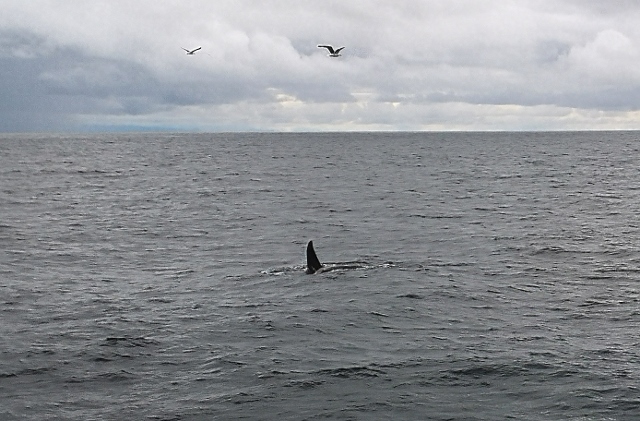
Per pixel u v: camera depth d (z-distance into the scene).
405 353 17.20
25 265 29.14
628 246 32.12
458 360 16.61
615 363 16.36
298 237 36.94
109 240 36.19
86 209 49.72
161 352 17.44
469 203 51.72
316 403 14.23
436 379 15.43
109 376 15.87
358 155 124.69
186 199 56.47
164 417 13.70
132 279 26.48
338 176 79.12
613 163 96.19
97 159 112.94
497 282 25.09
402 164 99.12
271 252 32.50
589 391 14.67
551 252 30.92
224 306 22.03
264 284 25.25
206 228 40.62
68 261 30.23
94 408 14.17
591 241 33.75
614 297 22.77
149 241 35.97
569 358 16.70
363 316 20.62
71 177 77.31
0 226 40.62
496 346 17.72
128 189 64.75
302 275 26.66
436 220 42.75
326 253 31.92
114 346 17.91
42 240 35.91
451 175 78.75
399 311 21.12
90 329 19.47
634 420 13.39
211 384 15.30
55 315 21.03
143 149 152.62
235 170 88.94
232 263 29.78
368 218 44.22
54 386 15.33
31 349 17.72
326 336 18.69
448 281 25.22
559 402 14.18
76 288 24.81
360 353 17.27
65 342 18.28
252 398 14.50
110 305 22.25
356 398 14.46
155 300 22.92
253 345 17.94
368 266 28.00
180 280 26.25
